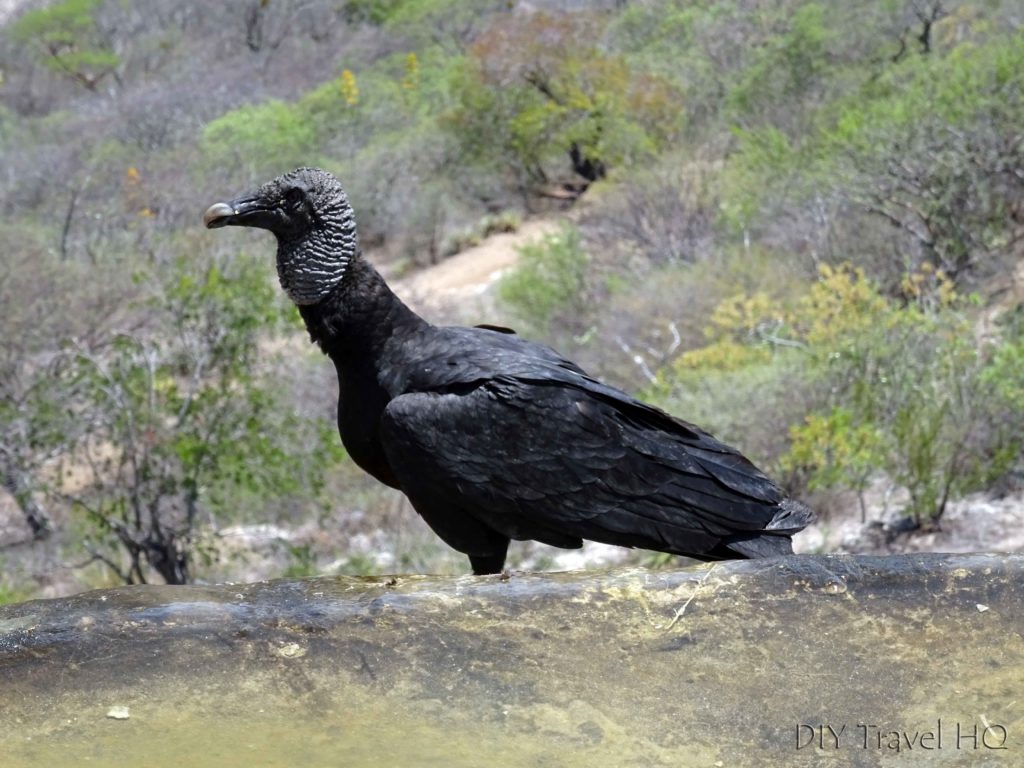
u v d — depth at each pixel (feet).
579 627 10.47
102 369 38.47
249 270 44.57
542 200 98.27
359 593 10.78
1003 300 49.73
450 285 84.58
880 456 34.22
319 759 9.12
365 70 128.06
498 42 98.22
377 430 14.12
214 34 150.30
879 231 55.47
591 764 9.04
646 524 13.46
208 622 10.41
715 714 9.57
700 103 99.50
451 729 9.45
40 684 9.87
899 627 10.43
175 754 9.17
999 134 54.03
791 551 13.50
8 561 44.21
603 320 59.52
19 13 166.50
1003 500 34.86
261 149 103.76
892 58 90.74
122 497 37.99
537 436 13.37
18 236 60.23
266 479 38.19
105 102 130.41
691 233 71.56
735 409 39.29
